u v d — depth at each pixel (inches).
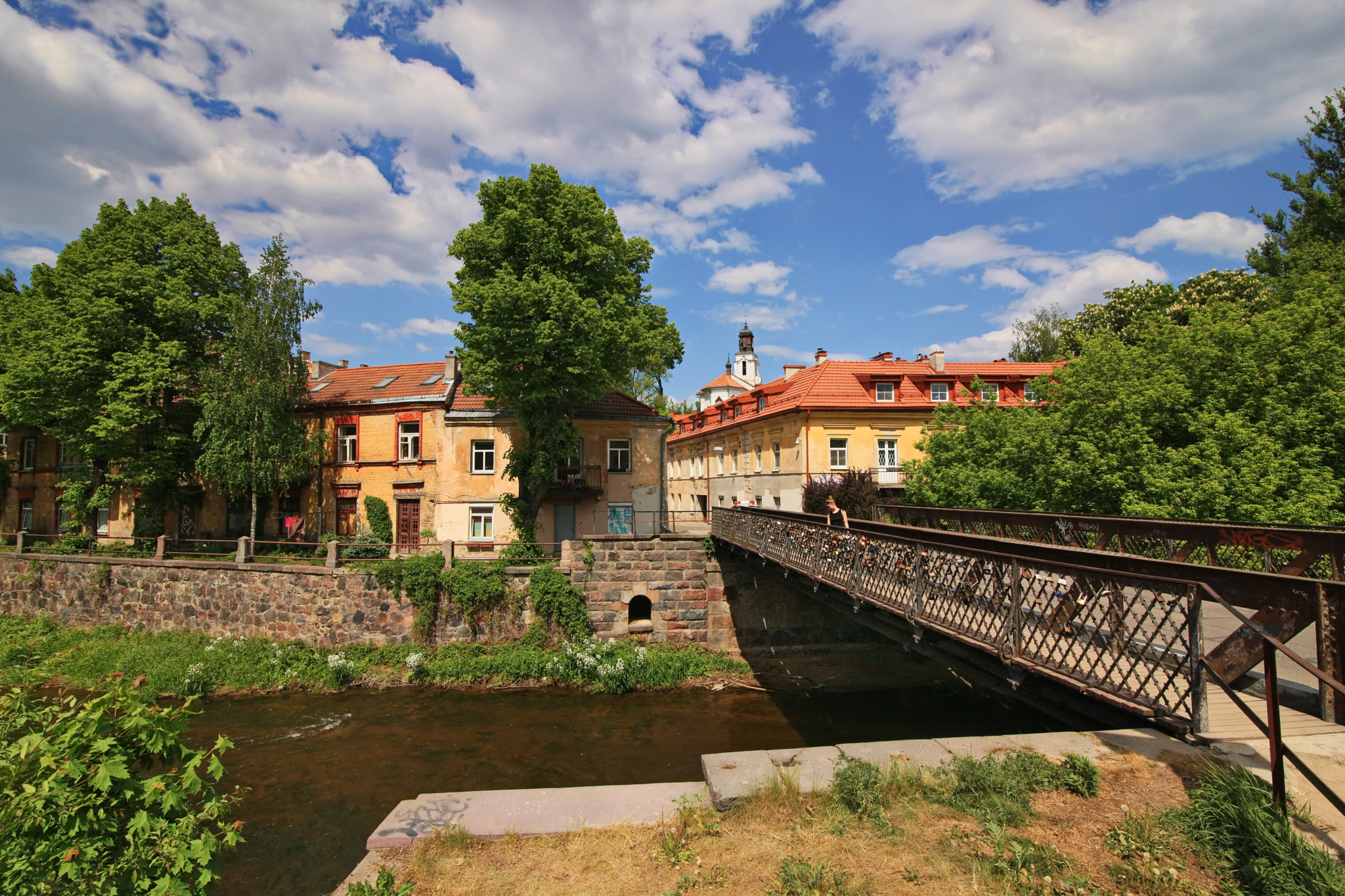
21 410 834.2
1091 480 564.4
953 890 149.3
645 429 976.9
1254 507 459.5
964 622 260.2
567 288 698.8
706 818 191.8
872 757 215.6
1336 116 834.2
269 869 328.2
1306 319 558.3
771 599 730.8
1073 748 212.2
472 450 940.0
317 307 930.7
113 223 880.3
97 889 139.3
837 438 1111.0
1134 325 697.0
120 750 155.4
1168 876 145.9
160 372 807.1
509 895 162.4
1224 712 227.9
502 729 533.0
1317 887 133.0
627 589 722.8
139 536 882.8
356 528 962.1
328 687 630.5
